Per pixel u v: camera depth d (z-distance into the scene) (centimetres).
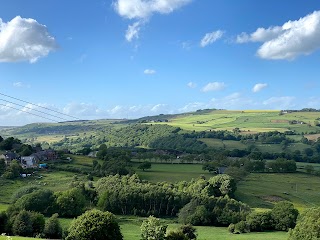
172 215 14188
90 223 7212
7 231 9269
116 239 7338
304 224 7775
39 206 12706
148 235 7675
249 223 11850
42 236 9075
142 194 14238
